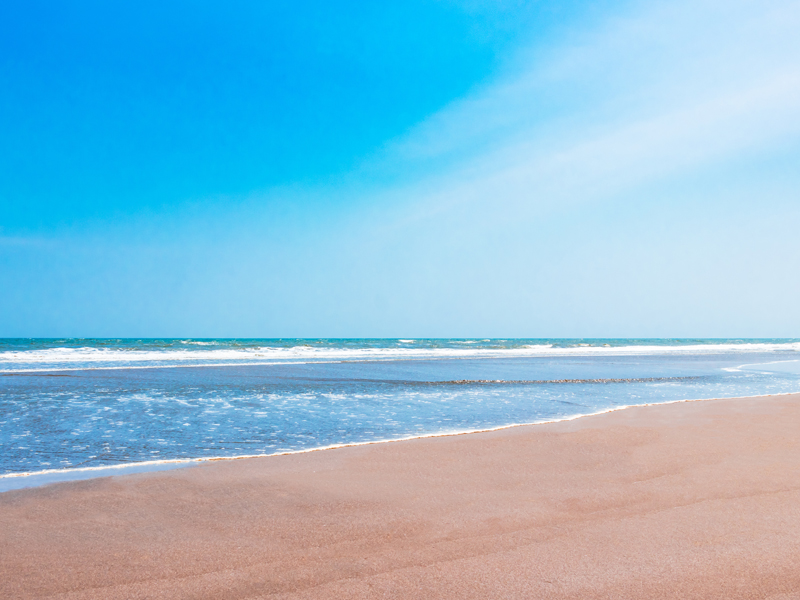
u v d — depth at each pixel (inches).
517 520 174.4
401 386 676.7
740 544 151.3
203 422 401.1
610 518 175.9
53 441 326.3
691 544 151.7
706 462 258.1
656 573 132.4
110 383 662.5
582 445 303.1
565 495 203.6
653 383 763.4
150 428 373.7
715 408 464.4
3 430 361.1
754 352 2130.9
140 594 121.4
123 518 176.6
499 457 273.7
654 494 203.9
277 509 186.7
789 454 275.1
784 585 125.8
